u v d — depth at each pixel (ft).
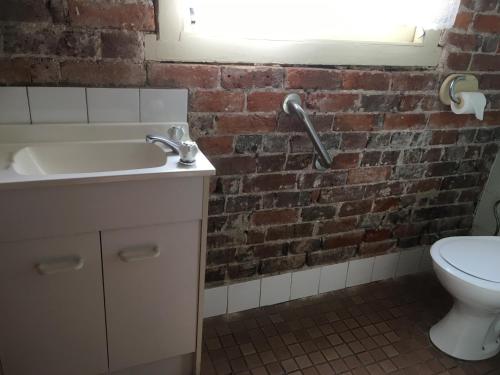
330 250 6.11
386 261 6.66
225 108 4.58
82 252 3.41
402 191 6.19
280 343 5.29
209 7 4.33
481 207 6.95
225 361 4.95
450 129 6.01
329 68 4.88
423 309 6.12
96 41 3.85
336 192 5.70
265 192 5.24
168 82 4.24
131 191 3.33
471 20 5.31
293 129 5.01
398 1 4.75
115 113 4.15
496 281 4.56
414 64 5.27
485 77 5.82
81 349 3.84
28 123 3.88
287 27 4.74
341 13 4.88
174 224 3.65
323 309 6.00
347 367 4.99
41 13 3.60
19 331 3.50
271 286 5.86
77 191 3.15
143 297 3.86
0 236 3.07
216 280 5.50
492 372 5.05
